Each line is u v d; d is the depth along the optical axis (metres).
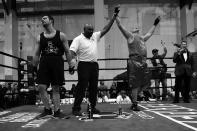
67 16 14.93
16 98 8.09
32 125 3.59
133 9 14.79
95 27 13.90
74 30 14.90
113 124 3.56
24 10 14.98
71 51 4.72
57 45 4.41
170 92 9.63
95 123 3.68
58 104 4.43
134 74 5.30
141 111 5.13
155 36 14.59
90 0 14.84
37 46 4.47
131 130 3.08
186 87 7.41
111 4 14.73
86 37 4.86
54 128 3.31
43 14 14.95
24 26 14.99
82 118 4.25
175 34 14.66
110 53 14.51
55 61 4.40
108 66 14.46
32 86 7.84
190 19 14.23
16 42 14.84
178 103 6.95
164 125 3.44
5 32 14.61
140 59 5.32
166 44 14.59
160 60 8.94
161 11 14.76
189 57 7.45
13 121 4.03
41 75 4.46
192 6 14.30
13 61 14.42
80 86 4.75
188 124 3.51
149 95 9.36
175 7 14.74
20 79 7.73
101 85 10.52
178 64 7.43
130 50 5.38
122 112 4.99
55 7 14.93
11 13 14.57
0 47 14.91
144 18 14.77
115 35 14.52
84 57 4.80
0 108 6.34
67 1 14.88
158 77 8.74
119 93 8.49
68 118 4.27
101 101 8.47
